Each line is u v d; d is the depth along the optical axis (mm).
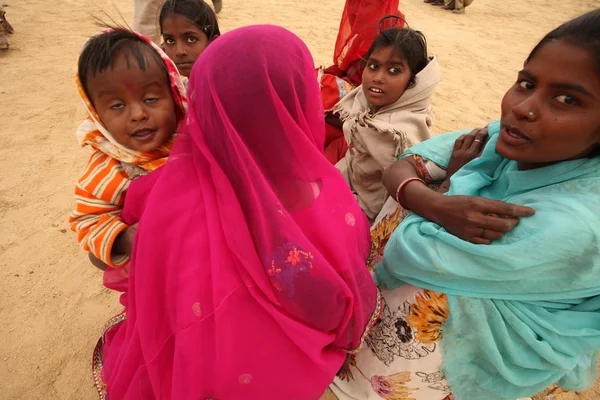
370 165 2152
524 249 1082
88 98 1347
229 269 1120
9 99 4648
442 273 1232
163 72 1356
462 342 1345
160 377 1240
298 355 1242
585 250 1041
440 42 7602
